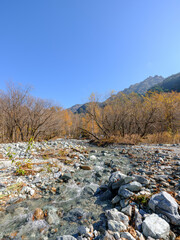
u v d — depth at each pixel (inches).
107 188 114.6
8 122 473.4
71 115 1217.4
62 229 74.5
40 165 170.7
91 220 79.7
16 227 76.5
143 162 181.0
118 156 232.1
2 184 116.1
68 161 194.4
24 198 104.9
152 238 58.1
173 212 69.1
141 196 88.2
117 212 78.0
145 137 462.6
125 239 58.7
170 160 180.1
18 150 236.8
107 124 552.1
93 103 562.6
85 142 416.2
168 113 559.2
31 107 520.4
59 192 114.9
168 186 103.4
